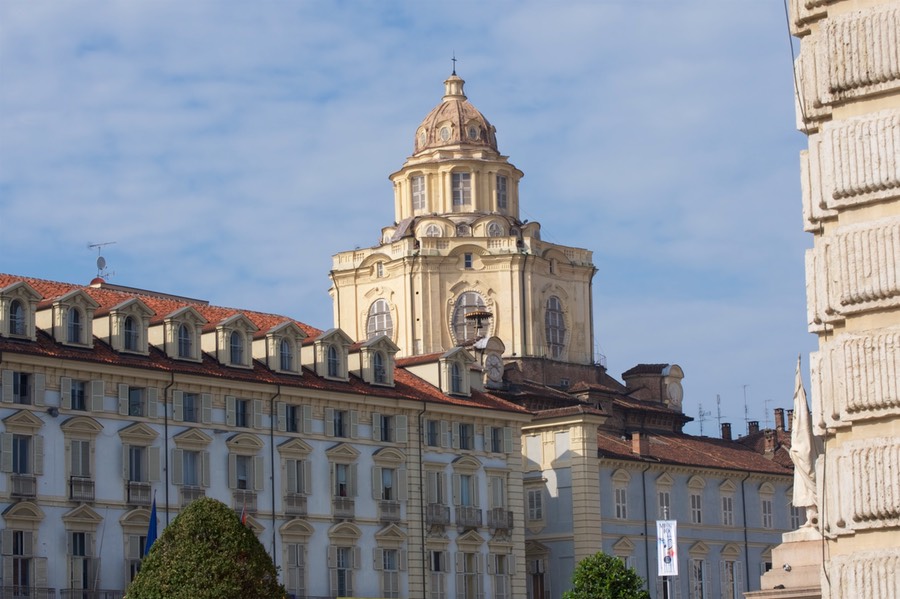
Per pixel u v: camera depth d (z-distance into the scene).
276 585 76.06
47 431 88.50
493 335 148.75
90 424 90.25
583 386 141.12
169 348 96.06
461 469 110.94
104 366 91.06
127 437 92.31
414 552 106.62
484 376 134.50
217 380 96.75
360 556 103.38
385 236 157.50
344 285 155.25
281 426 100.62
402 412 107.88
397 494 106.69
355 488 104.19
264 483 98.88
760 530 137.62
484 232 151.25
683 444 137.50
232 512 76.38
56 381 89.69
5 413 86.88
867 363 18.44
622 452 126.38
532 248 151.00
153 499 92.50
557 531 121.44
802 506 52.66
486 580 111.06
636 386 153.38
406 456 107.69
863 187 18.72
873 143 18.61
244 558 75.00
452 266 150.38
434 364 113.62
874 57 18.72
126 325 94.12
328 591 101.12
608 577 105.00
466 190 155.00
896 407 18.27
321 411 103.25
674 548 89.38
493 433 114.12
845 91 19.02
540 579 122.00
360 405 105.62
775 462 145.00
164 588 73.88
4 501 85.94
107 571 90.12
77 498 89.19
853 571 18.16
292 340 103.31
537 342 149.75
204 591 73.44
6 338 87.88
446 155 155.88
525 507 123.38
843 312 18.86
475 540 110.56
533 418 123.31
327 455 102.75
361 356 107.94
